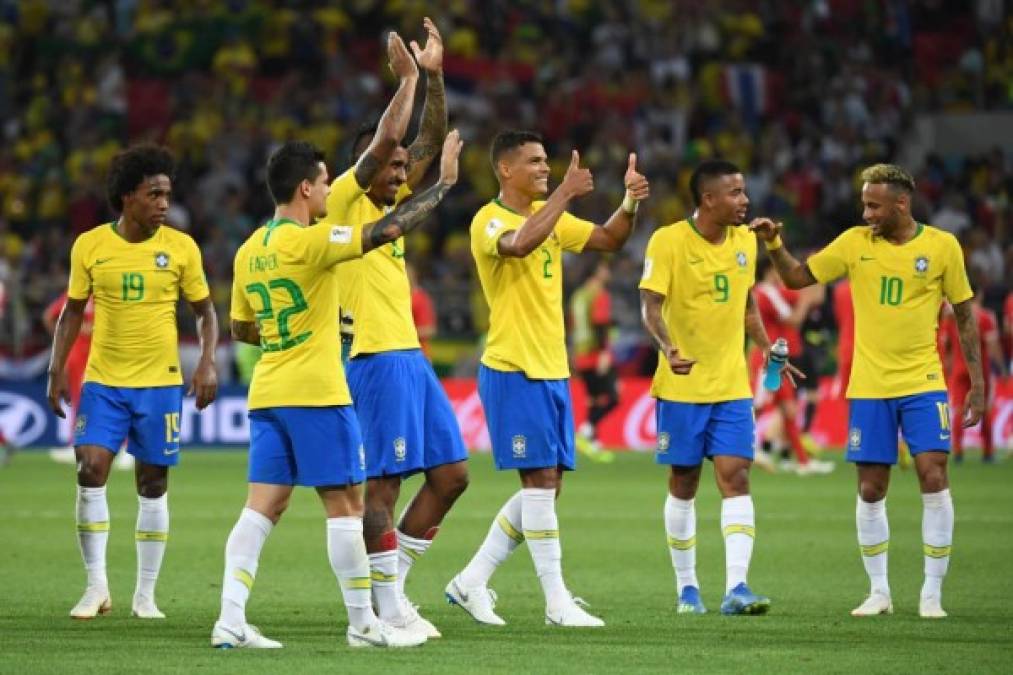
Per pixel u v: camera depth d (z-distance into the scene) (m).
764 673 25.38
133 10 117.25
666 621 31.64
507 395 31.30
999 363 74.56
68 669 25.31
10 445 75.00
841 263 33.44
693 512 33.84
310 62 116.38
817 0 123.12
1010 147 114.25
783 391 69.81
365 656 26.80
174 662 26.00
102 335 32.62
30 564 40.88
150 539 32.38
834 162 110.38
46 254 96.50
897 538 46.94
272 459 27.67
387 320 29.70
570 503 58.03
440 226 103.31
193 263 33.31
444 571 40.41
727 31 121.31
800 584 37.84
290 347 27.23
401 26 118.06
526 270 31.44
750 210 107.75
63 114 109.81
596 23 121.12
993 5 124.00
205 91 111.69
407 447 29.42
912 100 117.75
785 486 64.25
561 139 111.75
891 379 33.03
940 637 29.41
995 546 44.88
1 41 113.56
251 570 27.72
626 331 91.88
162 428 32.59
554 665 25.98
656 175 107.56
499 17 119.88
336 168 107.88
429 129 31.88
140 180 32.34
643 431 87.69
